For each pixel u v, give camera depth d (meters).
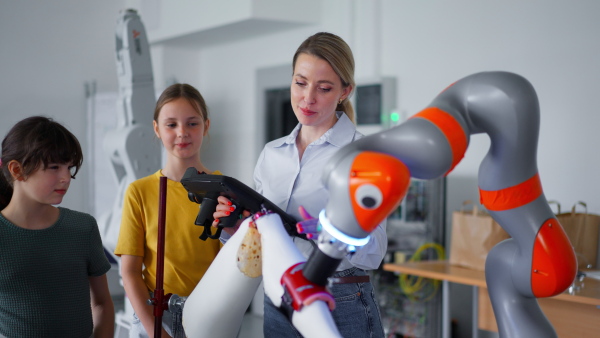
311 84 1.57
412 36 4.32
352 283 1.61
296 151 1.74
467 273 3.21
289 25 5.03
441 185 3.87
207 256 1.96
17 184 1.64
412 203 3.92
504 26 3.80
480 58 3.93
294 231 1.48
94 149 5.68
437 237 3.86
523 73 3.71
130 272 1.91
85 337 1.74
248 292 1.37
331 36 1.60
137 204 1.96
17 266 1.62
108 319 1.87
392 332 4.04
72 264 1.71
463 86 1.17
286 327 1.68
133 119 3.82
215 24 5.05
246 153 5.73
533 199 1.23
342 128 1.72
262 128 5.38
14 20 5.66
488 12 3.88
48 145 1.58
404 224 3.97
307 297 1.10
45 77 5.80
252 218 1.35
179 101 1.98
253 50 5.63
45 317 1.65
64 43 5.89
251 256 1.34
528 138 1.16
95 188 5.65
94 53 6.04
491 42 3.87
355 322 1.61
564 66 3.51
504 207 1.24
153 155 3.82
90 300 1.81
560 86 3.53
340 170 1.04
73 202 5.86
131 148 3.74
